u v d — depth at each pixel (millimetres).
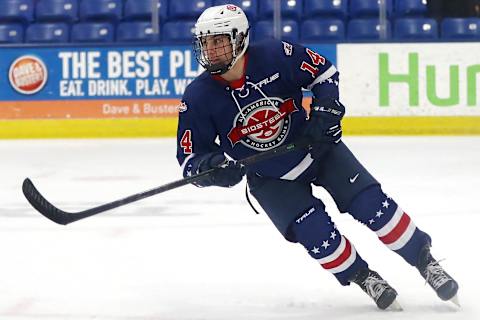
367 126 27938
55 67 28578
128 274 11375
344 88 27953
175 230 14289
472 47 27516
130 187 19172
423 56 27672
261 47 8898
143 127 28500
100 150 25578
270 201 9148
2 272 11609
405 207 16125
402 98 27781
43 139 28641
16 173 21625
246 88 8812
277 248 12727
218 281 10883
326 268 9102
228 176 8703
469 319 8781
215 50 8570
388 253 12195
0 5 31312
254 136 9023
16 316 9414
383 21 28359
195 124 9023
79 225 14914
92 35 30375
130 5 31000
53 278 11234
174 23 30250
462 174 20031
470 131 27703
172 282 10883
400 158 22812
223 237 13617
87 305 9828
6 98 28734
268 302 9820
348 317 9055
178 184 8945
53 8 31281
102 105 28562
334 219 14914
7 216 15969
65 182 20078
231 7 8672
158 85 28453
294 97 9047
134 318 9273
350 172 9039
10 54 28625
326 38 29875
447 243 12898
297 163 9070
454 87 27656
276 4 28750
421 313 9078
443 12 30250
